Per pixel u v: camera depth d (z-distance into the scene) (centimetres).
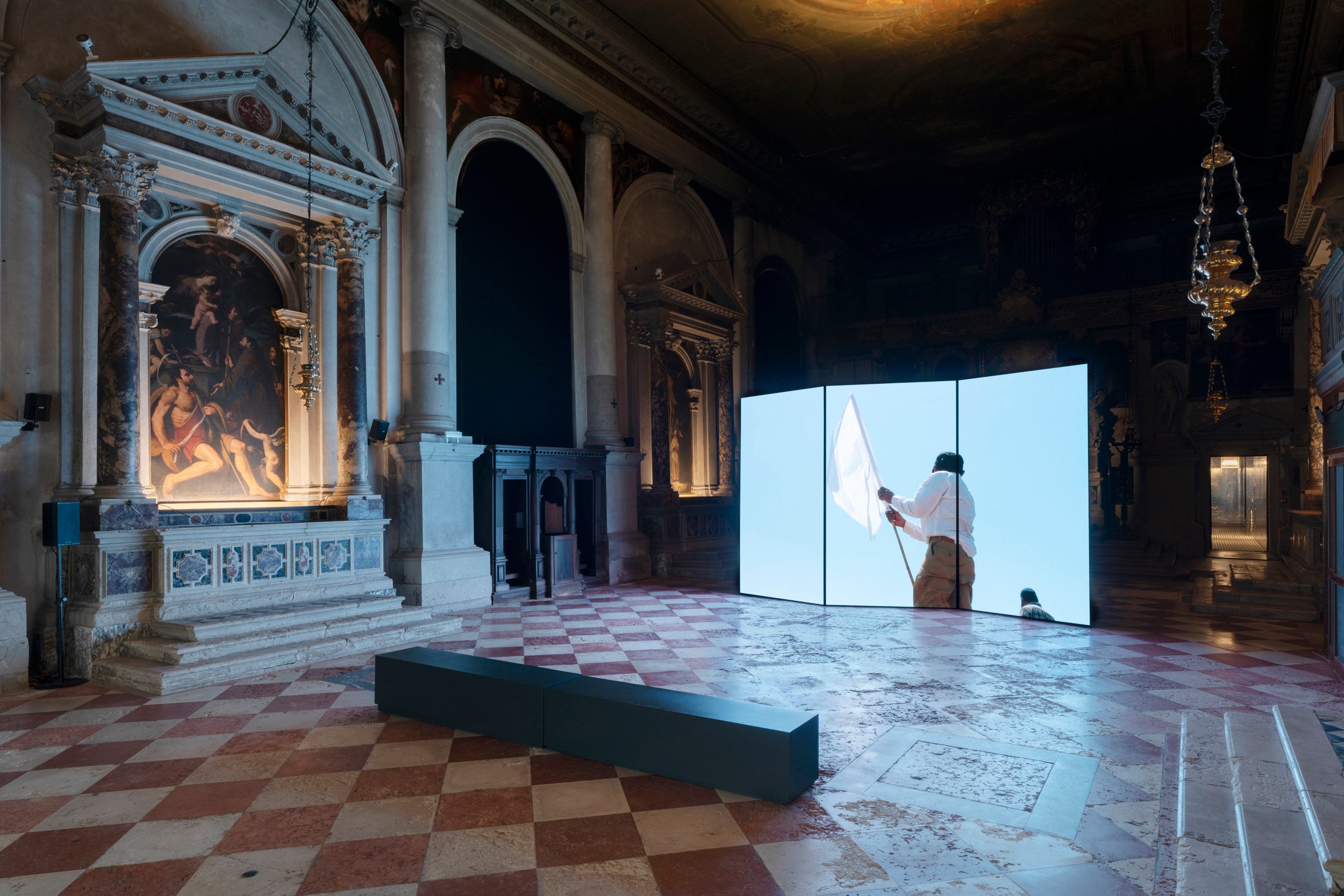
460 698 574
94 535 744
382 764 503
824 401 1150
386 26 1101
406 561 1052
